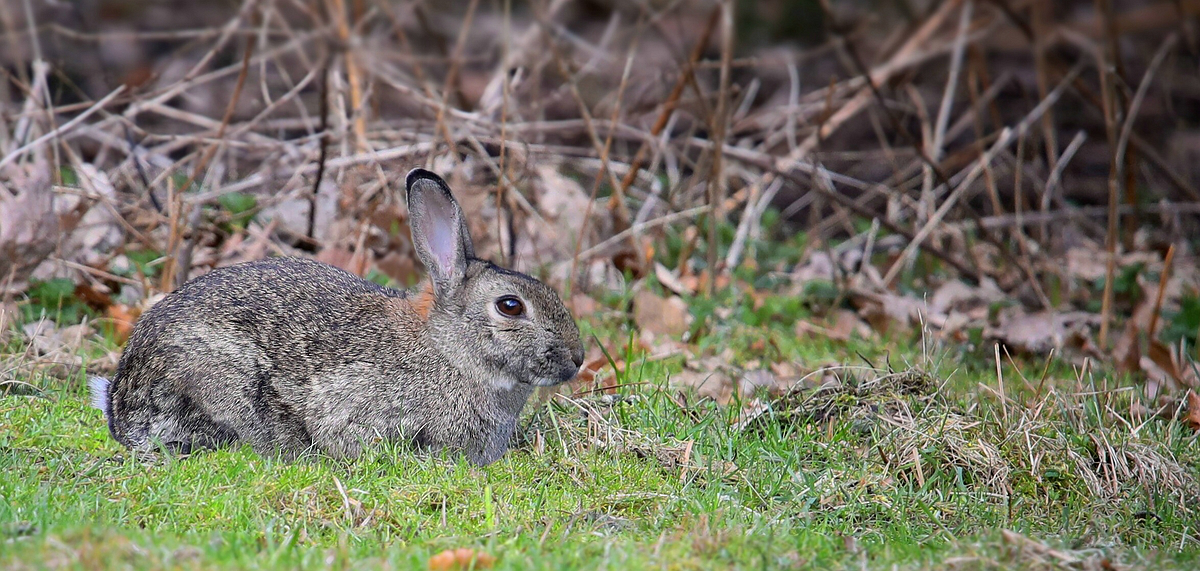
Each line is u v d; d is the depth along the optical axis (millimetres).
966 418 9695
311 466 8352
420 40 18875
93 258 12523
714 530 7379
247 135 14500
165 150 14430
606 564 6680
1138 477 9172
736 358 11891
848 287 14062
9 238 11336
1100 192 18031
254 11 14430
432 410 8766
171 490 7723
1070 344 12961
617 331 12422
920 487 8875
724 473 8719
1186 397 10406
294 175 13523
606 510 8070
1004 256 14516
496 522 7660
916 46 16219
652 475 8680
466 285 8758
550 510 7867
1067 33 15875
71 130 13609
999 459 9172
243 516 7445
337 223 13664
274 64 17938
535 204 14406
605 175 15562
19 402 9242
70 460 8281
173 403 8547
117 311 11414
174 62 18234
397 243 13484
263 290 8867
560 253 14047
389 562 6551
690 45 20359
